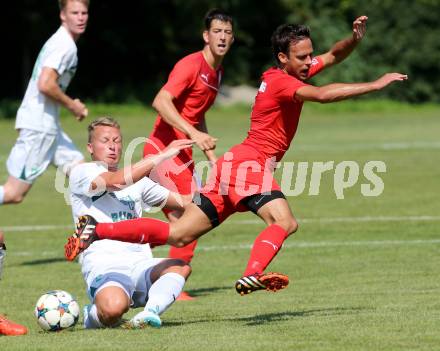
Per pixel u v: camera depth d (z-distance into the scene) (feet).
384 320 70.08
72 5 107.14
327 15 509.76
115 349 59.88
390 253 114.11
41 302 70.90
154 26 483.51
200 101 97.25
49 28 456.45
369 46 508.12
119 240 68.59
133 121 373.81
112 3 476.54
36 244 129.18
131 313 83.30
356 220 143.23
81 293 95.09
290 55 74.02
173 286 69.67
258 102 74.59
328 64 85.61
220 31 96.12
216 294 93.09
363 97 494.59
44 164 110.11
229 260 114.52
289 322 70.85
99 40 480.23
